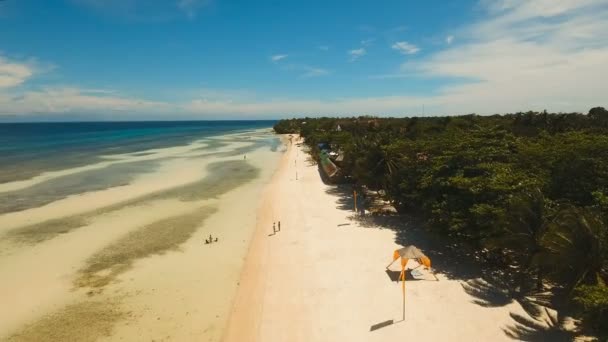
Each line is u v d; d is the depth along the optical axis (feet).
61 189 130.82
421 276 60.13
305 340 46.14
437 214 65.57
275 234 83.87
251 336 47.91
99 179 149.89
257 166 188.85
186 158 220.23
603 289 35.83
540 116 168.35
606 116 199.93
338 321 49.32
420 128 186.39
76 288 61.57
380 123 332.80
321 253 71.56
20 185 137.08
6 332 50.24
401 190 85.30
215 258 72.79
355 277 60.95
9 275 65.98
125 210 105.09
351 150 130.82
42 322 52.37
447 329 46.03
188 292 60.03
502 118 249.34
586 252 40.50
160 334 49.49
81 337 49.03
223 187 136.26
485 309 49.88
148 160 209.56
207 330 50.19
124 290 60.80
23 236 84.58
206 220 96.48
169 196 121.60
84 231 87.97
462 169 67.97
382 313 50.29
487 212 55.36
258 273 65.31
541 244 44.78
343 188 130.41
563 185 60.75
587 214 42.32
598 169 58.39
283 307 53.67
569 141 80.74
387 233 81.20
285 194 123.65
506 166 66.44
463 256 67.31
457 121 209.26
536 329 44.93
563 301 46.21
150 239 82.94
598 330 36.65
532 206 50.55
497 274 59.57
